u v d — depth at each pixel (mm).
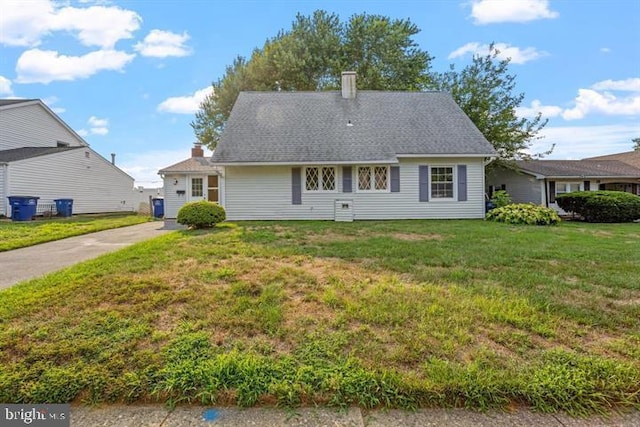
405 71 20906
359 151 12344
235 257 5441
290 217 12820
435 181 13031
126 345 2523
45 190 15430
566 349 2510
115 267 4703
